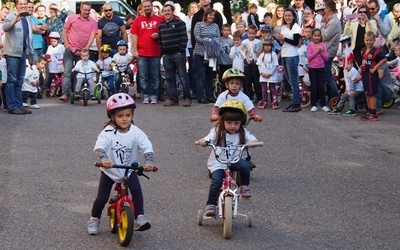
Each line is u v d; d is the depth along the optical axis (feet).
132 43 57.88
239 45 57.47
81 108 55.67
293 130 45.96
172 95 56.34
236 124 26.53
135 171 24.93
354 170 35.73
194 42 57.52
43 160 37.22
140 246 24.52
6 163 36.40
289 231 26.40
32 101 55.36
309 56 53.21
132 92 66.28
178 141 42.39
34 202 29.66
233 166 26.48
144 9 57.26
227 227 25.11
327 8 54.34
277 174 34.96
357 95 51.67
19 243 24.67
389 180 33.86
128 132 24.86
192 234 25.94
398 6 58.54
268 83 54.80
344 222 27.53
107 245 24.57
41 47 66.59
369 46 49.62
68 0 89.45
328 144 41.83
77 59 60.03
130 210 24.20
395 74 56.39
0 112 52.80
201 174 34.78
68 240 25.04
